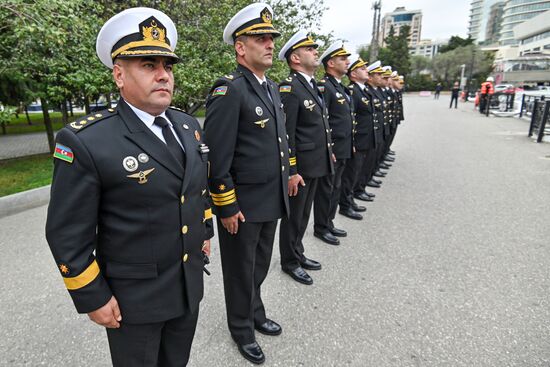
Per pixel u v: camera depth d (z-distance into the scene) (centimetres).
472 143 962
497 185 573
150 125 130
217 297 274
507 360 209
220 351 219
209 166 195
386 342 225
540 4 9325
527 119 1462
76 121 123
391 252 348
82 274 119
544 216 436
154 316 133
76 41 532
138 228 125
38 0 423
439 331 235
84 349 218
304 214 306
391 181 608
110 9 609
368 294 278
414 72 5978
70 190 115
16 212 443
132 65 119
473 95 3322
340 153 369
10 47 508
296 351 219
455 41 6306
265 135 208
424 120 1548
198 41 665
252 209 211
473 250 350
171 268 135
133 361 140
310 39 292
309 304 265
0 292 275
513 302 264
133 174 121
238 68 212
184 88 616
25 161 717
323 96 326
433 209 468
